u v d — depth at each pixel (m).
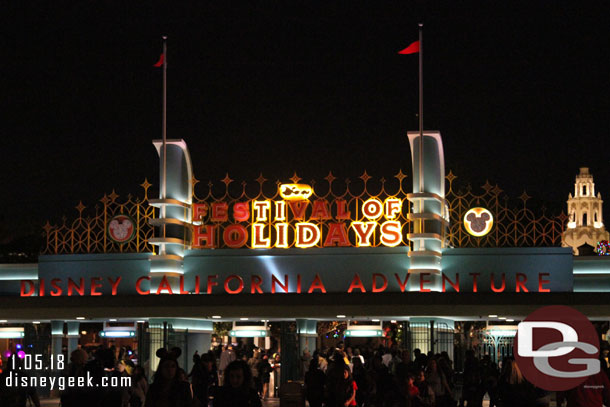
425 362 25.50
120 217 47.09
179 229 45.72
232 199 46.31
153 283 44.91
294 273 44.88
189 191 46.94
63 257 46.97
